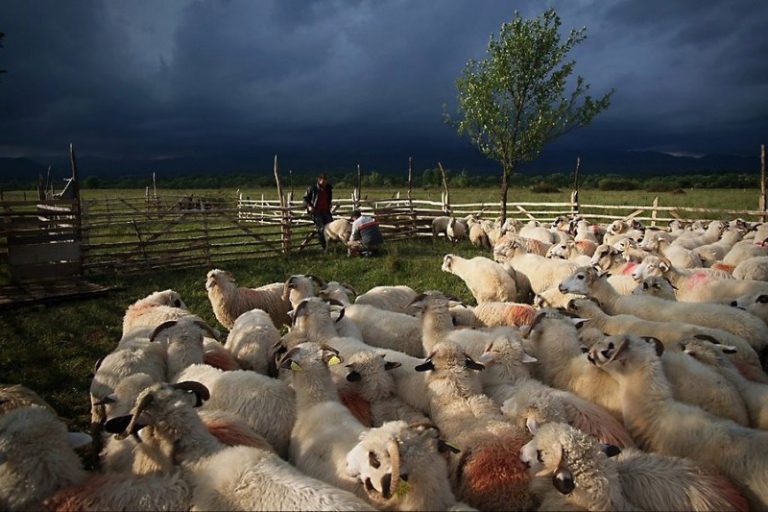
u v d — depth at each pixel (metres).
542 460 4.07
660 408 5.16
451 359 5.48
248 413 5.32
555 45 19.83
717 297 9.27
